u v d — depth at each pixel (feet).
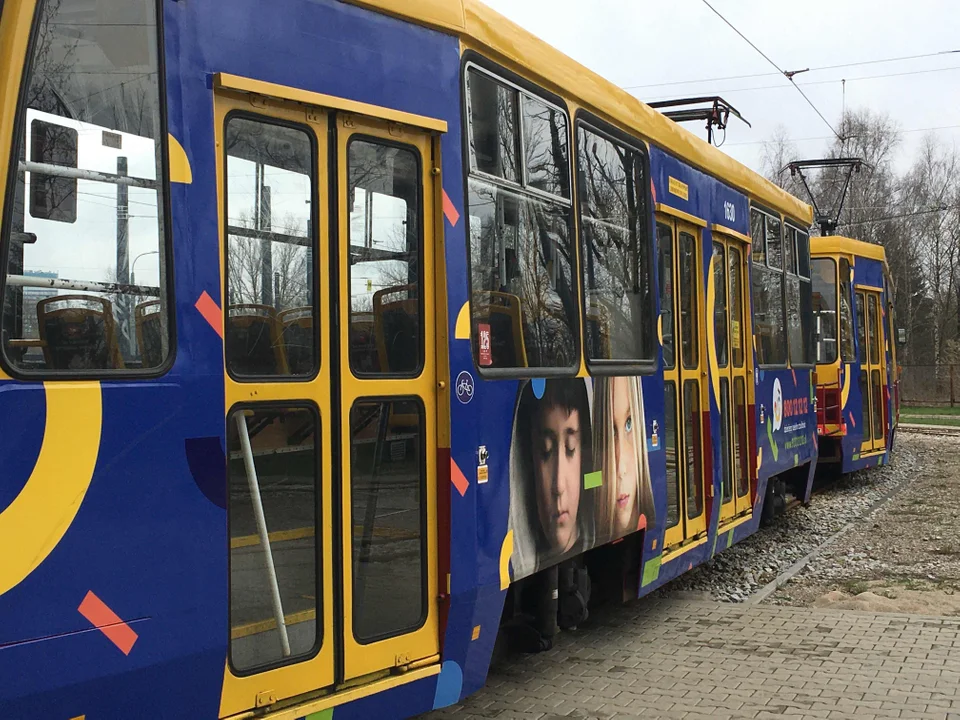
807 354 36.86
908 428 88.84
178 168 10.93
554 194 17.81
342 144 13.02
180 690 10.69
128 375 10.29
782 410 32.91
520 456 16.15
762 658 20.52
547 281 17.44
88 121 10.18
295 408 12.19
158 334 10.64
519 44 16.66
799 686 18.61
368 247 13.32
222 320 11.24
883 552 32.14
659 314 22.53
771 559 31.32
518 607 18.15
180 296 10.83
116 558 10.06
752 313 29.99
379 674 13.28
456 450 14.40
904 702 17.60
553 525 17.13
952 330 178.40
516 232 16.42
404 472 13.75
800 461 35.14
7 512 9.27
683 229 24.90
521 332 16.46
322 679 12.42
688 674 19.49
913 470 56.59
